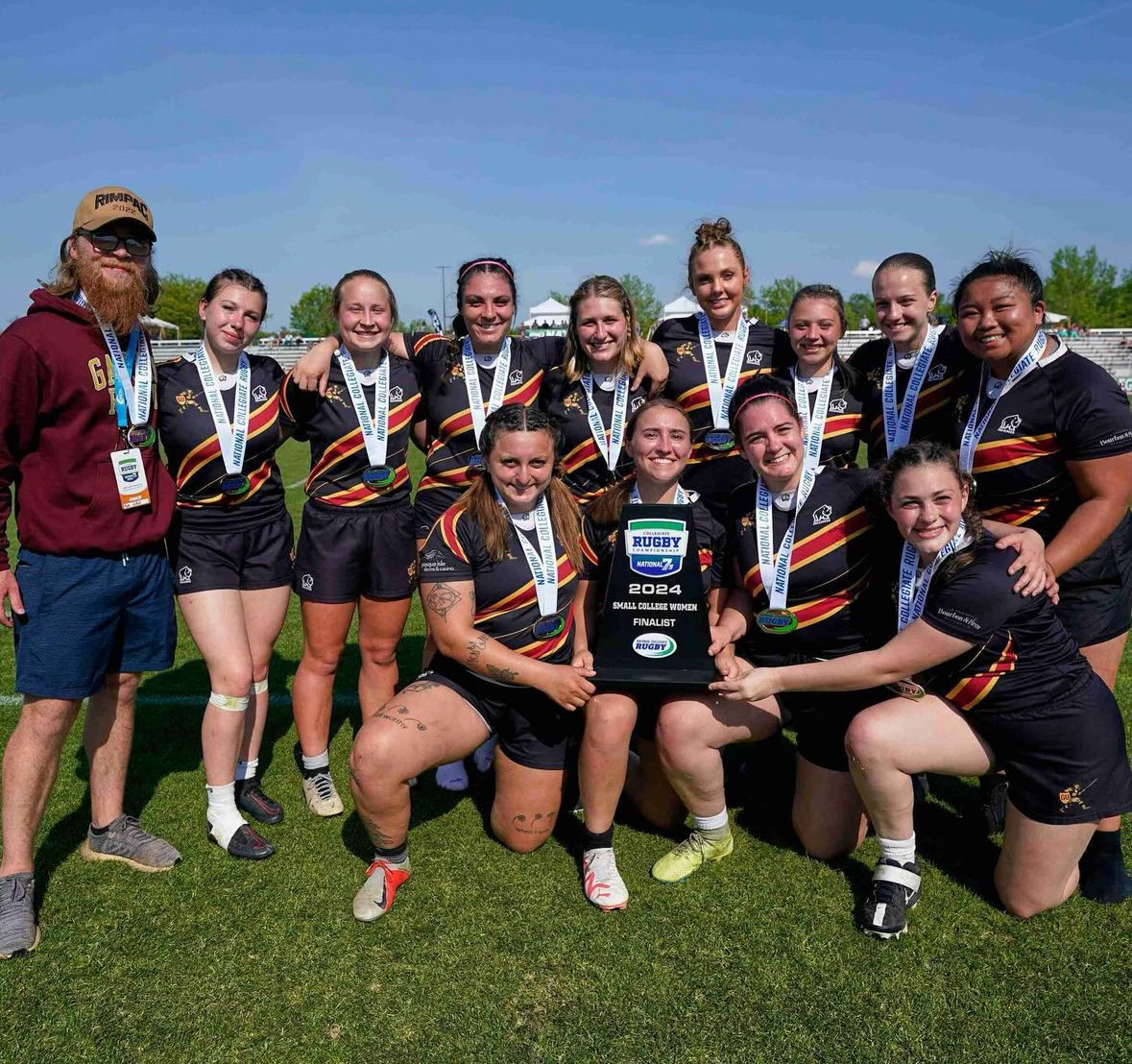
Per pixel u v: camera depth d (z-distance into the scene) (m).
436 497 3.96
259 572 3.53
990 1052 2.30
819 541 3.09
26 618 2.86
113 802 3.23
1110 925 2.82
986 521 2.98
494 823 3.34
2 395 2.71
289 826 3.53
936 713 2.84
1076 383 2.93
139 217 2.88
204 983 2.59
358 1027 2.42
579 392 3.92
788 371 4.16
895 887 2.82
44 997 2.54
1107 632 3.16
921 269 3.64
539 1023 2.43
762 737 3.13
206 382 3.39
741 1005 2.48
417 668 5.40
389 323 3.59
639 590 3.04
